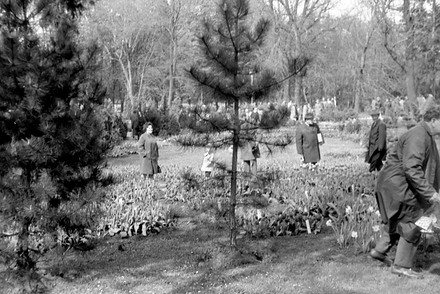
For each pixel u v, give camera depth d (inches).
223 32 221.1
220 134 230.4
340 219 272.5
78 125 186.1
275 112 222.7
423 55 664.4
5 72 172.9
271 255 234.4
